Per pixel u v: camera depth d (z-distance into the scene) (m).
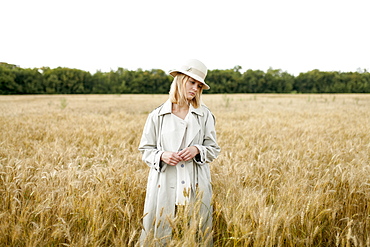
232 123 9.77
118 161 3.64
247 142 5.83
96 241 1.94
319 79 87.25
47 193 2.58
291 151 4.56
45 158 4.01
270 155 4.30
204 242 1.79
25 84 79.00
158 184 2.02
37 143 5.67
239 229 2.01
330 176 3.23
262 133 6.96
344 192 2.83
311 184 3.06
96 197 2.38
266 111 16.56
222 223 2.39
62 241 2.14
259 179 3.21
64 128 7.98
